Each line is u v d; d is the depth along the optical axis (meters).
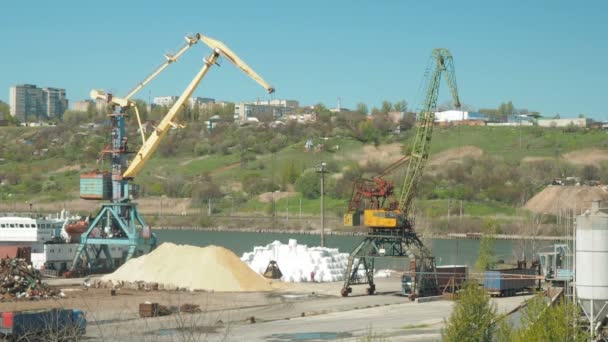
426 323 97.31
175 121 161.00
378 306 115.31
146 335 83.38
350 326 95.62
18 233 161.25
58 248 158.50
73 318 77.38
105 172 161.25
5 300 110.88
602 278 67.31
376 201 130.38
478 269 152.75
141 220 160.88
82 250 158.38
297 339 86.69
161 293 126.06
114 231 161.62
